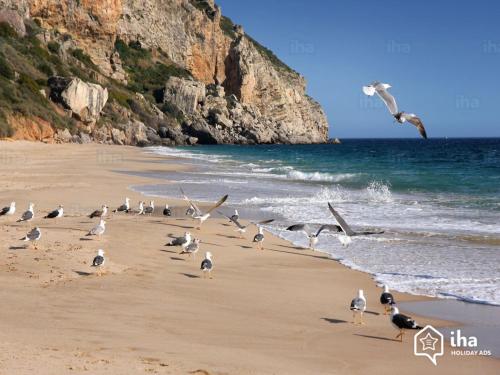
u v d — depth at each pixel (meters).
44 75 105.00
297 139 176.25
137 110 126.00
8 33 106.81
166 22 166.12
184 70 163.38
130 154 79.88
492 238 21.36
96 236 19.47
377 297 14.04
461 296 14.08
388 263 17.62
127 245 18.59
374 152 115.44
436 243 20.58
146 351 8.98
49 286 13.12
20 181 37.03
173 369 8.08
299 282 15.34
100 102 104.38
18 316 10.59
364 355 9.88
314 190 37.75
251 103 172.50
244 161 73.62
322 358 9.59
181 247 19.03
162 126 130.38
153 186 38.59
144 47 157.00
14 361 7.76
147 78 148.12
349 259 18.22
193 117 143.12
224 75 175.75
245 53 172.88
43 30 118.38
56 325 10.19
